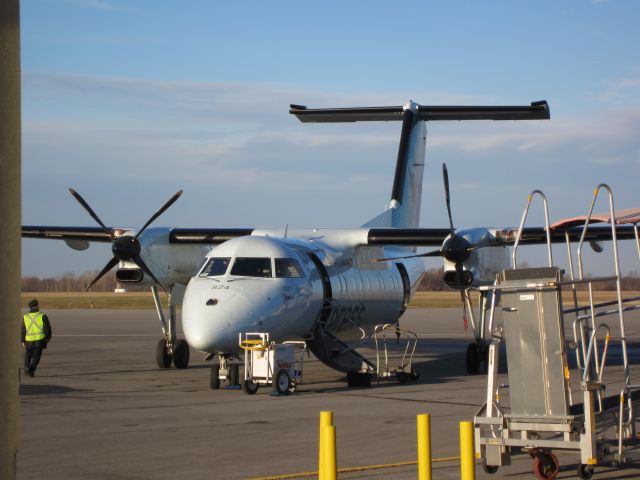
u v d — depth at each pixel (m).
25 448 15.43
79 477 12.90
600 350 42.88
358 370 27.17
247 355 24.45
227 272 25.98
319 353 28.48
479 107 38.34
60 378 29.94
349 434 16.92
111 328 66.00
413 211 40.62
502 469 13.73
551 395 12.88
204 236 32.78
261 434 16.98
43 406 21.66
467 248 29.80
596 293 131.00
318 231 32.66
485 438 13.16
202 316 24.55
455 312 102.31
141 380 29.17
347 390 25.72
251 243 27.02
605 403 14.34
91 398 23.53
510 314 13.28
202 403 22.25
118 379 29.55
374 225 37.22
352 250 31.91
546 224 14.72
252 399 23.19
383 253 34.62
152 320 79.94
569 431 12.62
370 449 15.20
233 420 19.02
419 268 38.53
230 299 24.92
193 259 33.69
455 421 18.72
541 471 12.91
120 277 32.22
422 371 33.44
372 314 33.06
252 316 24.91
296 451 15.09
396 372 27.91
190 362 37.28
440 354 42.44
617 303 14.78
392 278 34.84
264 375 24.33
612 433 16.19
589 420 12.30
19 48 4.79
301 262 27.75
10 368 4.83
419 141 40.56
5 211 4.77
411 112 39.47
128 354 41.50
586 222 14.47
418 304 136.12
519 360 13.18
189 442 16.06
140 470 13.42
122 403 22.30
